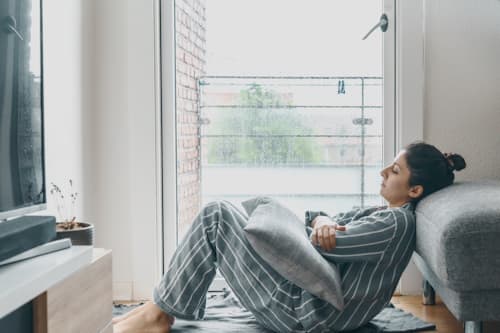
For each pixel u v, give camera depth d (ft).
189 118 9.36
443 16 8.80
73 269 4.59
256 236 5.98
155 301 6.64
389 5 8.95
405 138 8.83
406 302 8.45
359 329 6.93
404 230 6.56
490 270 5.33
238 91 9.34
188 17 9.29
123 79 8.81
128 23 8.75
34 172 5.05
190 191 9.39
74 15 7.93
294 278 6.14
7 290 3.59
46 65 6.86
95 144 8.79
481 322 5.61
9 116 4.56
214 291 9.20
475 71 8.84
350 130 9.32
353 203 9.40
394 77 9.02
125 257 8.86
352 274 6.57
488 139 8.85
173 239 9.12
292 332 6.46
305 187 9.43
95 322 5.15
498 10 8.76
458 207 5.65
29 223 4.57
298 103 9.32
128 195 8.84
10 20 4.58
